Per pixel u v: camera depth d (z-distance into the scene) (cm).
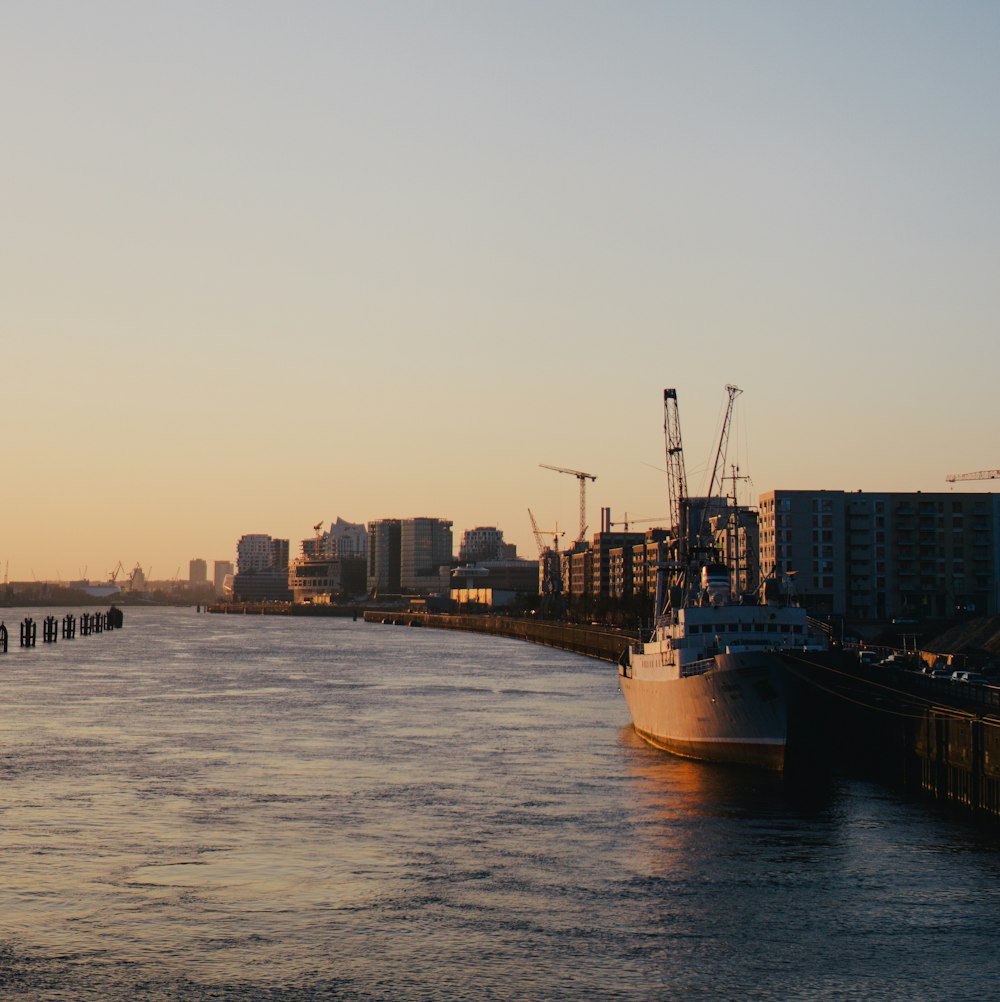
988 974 6456
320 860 8444
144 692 19588
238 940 6938
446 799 10331
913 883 7812
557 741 13700
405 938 6950
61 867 8269
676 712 12106
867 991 6266
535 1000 6181
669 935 6975
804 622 12594
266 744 13500
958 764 9619
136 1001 6181
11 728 14725
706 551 15088
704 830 9125
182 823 9488
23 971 6525
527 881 7938
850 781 10919
